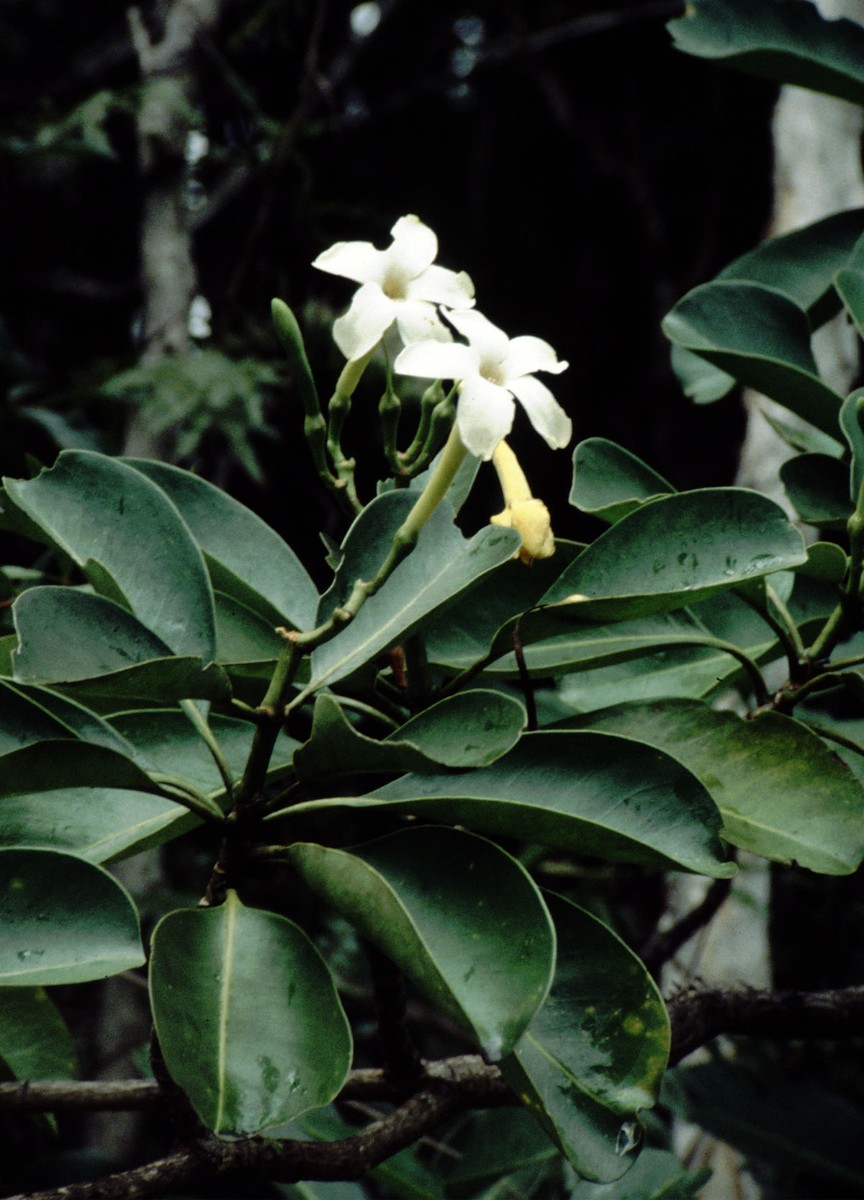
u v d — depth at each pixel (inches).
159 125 97.5
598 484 56.2
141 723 54.2
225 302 106.8
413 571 52.1
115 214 134.5
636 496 56.5
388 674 54.7
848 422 55.7
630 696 57.6
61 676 49.7
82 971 49.4
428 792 51.2
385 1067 55.4
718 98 130.0
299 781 50.9
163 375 90.4
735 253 137.8
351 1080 56.4
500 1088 55.2
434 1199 60.9
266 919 50.8
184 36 102.5
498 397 49.3
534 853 91.6
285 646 50.4
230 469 110.7
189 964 49.9
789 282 63.6
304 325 105.2
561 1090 49.4
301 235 120.9
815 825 52.8
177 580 52.1
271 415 113.5
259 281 114.3
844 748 57.7
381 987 54.0
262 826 51.1
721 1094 65.7
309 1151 52.9
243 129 129.0
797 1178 66.4
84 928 49.8
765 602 53.9
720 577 52.3
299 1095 48.7
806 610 58.4
